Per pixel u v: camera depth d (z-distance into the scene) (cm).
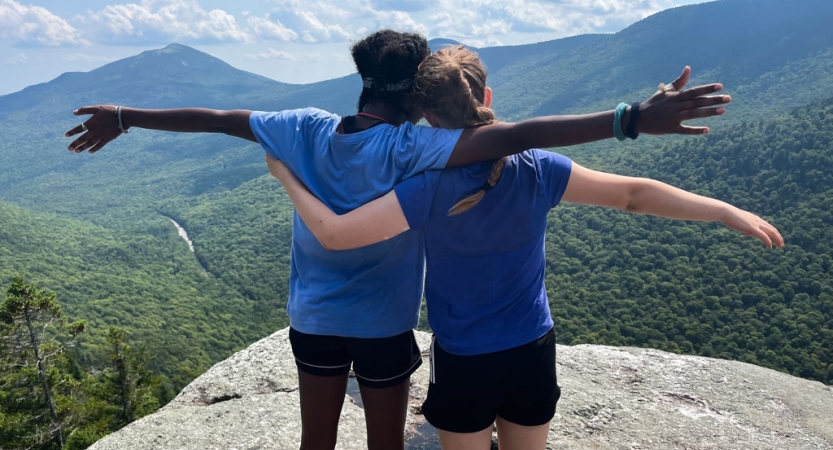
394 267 169
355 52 167
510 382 161
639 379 337
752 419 295
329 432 194
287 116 171
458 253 154
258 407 295
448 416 166
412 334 186
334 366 183
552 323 169
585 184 153
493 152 141
